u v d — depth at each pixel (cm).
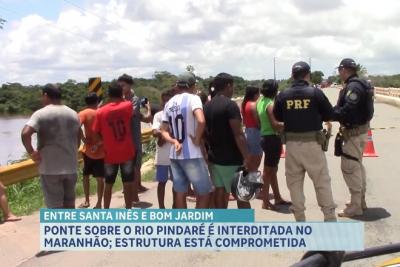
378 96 4781
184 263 605
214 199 662
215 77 652
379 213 800
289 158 646
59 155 673
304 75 639
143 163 1503
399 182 1043
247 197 607
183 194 651
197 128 619
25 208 938
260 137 823
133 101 932
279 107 650
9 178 972
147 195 998
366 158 1379
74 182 695
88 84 1320
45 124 662
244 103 829
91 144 881
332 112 635
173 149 638
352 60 751
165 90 813
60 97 681
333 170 1199
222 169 645
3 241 684
